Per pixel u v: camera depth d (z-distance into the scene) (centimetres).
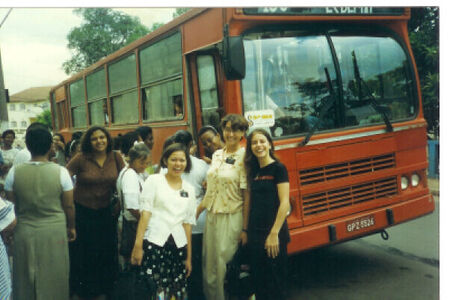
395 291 460
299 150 434
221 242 385
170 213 370
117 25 1722
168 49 586
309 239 429
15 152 638
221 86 471
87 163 432
